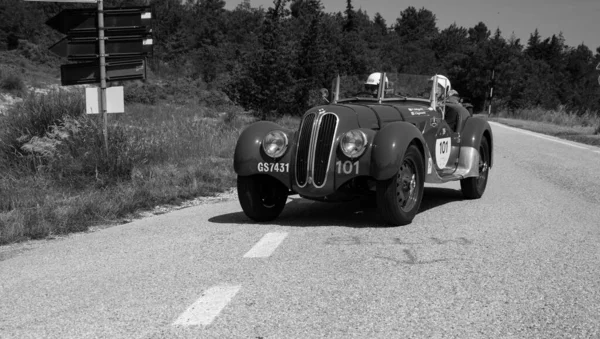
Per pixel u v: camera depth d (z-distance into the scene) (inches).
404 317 156.0
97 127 426.9
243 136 284.7
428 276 191.5
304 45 1283.2
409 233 256.2
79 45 412.5
